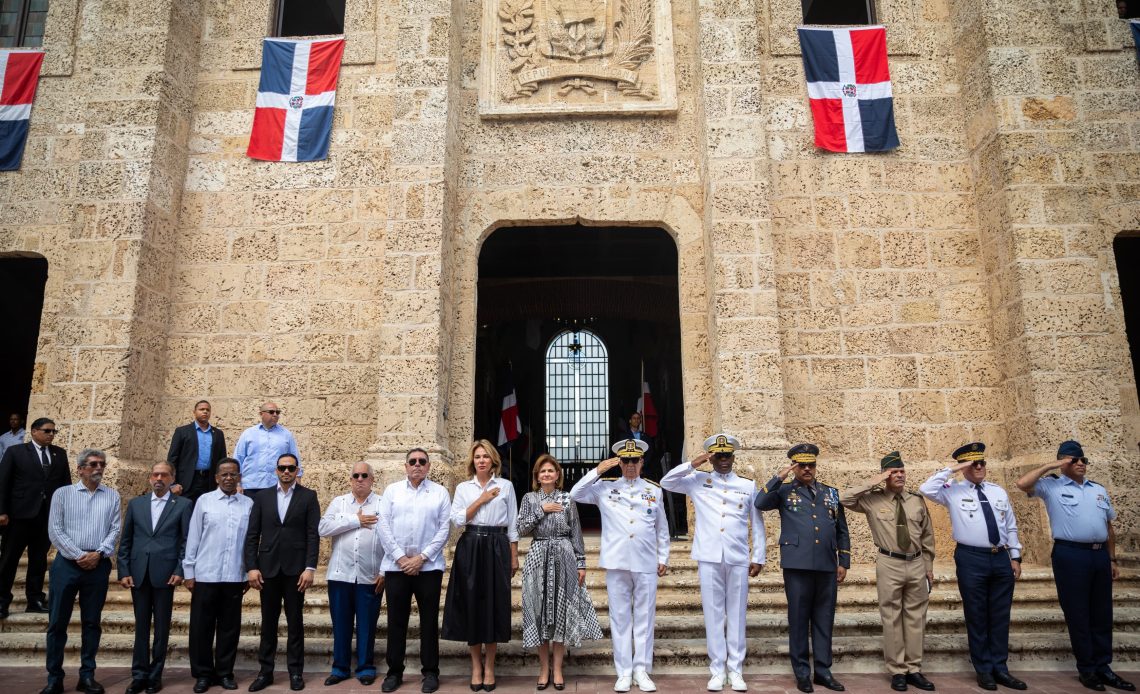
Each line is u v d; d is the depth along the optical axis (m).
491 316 17.72
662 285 17.75
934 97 11.38
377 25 11.83
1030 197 10.13
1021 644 7.12
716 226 10.28
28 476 8.05
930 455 10.26
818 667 6.45
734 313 10.01
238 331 10.97
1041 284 9.84
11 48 12.45
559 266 16.89
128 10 11.24
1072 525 6.66
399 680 6.44
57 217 11.41
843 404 10.41
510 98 11.45
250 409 10.73
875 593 8.23
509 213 11.10
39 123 11.73
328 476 10.26
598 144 11.33
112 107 10.91
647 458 17.39
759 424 9.67
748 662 6.98
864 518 9.79
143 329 10.42
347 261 11.10
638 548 6.46
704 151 10.79
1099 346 9.62
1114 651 7.15
